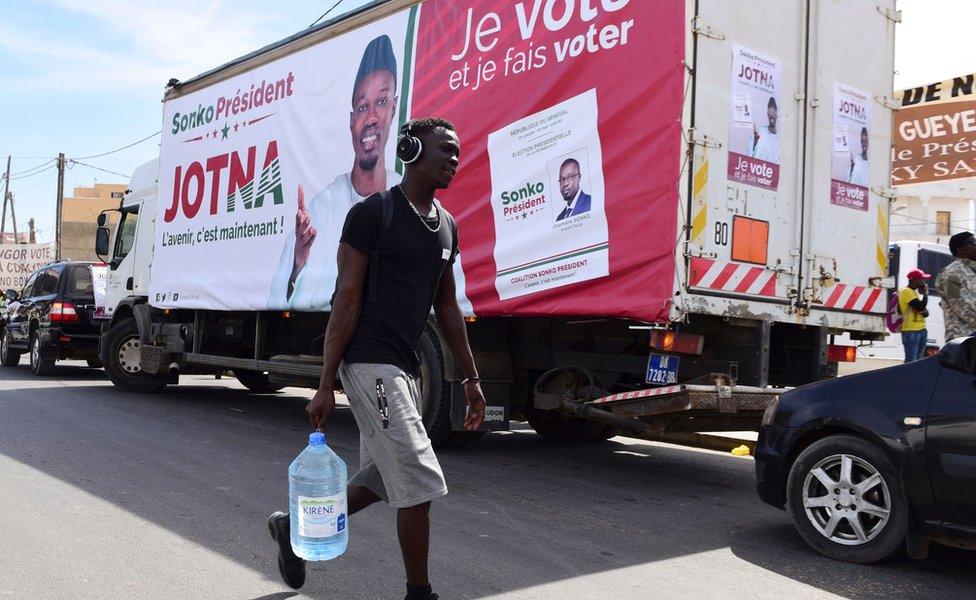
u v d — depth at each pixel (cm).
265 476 648
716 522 552
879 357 1734
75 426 863
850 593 414
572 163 635
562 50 648
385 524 510
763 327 627
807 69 671
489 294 689
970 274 720
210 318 1098
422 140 338
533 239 659
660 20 589
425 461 325
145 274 1202
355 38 844
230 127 1016
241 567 427
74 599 380
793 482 487
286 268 898
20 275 4734
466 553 462
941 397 438
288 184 909
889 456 448
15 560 433
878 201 729
